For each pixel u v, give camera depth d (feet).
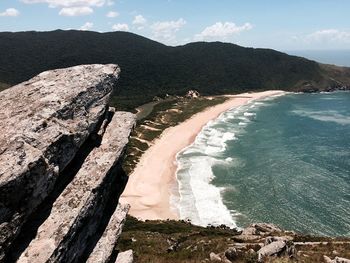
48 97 50.72
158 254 99.81
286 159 282.56
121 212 60.59
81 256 48.26
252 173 250.98
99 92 60.59
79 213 44.93
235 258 87.81
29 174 37.88
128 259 58.75
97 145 58.34
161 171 256.73
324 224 177.99
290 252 86.94
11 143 38.96
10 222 36.35
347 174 246.27
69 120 50.47
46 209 43.83
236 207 198.49
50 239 40.27
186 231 149.38
